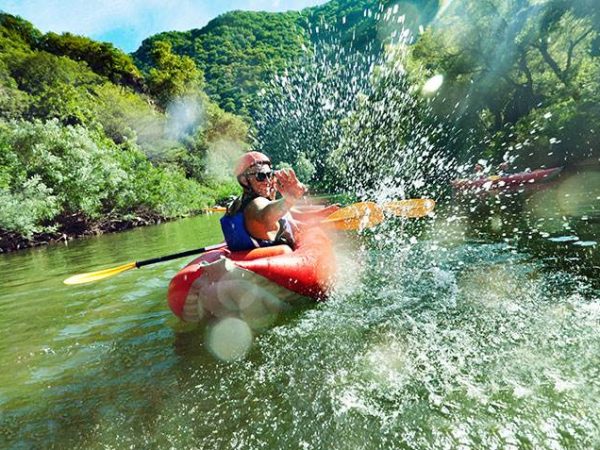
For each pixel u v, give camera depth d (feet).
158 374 6.81
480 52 63.16
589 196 22.04
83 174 44.96
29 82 107.86
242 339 7.92
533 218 17.19
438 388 5.44
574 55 62.64
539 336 6.49
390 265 12.13
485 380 5.48
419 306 8.54
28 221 37.17
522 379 5.39
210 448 4.76
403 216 19.66
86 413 5.85
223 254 10.28
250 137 149.69
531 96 63.82
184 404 5.77
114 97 110.83
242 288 8.78
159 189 56.44
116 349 8.09
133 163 58.13
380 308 8.73
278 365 6.64
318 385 5.88
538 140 49.73
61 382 6.91
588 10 50.08
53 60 114.32
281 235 10.93
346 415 5.08
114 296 12.28
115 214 50.06
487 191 32.24
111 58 165.37
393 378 5.82
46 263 22.95
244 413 5.39
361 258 13.48
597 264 9.64
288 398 5.62
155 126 113.29
